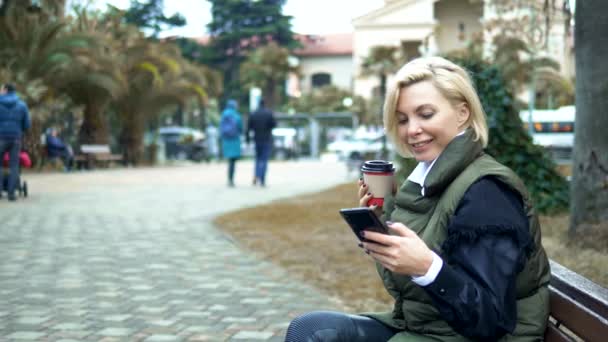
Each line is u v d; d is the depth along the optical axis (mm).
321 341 2227
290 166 30625
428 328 2121
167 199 13453
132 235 8773
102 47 25406
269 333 4621
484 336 1879
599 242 6168
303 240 8398
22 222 9797
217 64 76188
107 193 14781
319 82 77875
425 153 2143
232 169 17000
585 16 6594
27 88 22547
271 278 6336
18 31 23438
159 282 6129
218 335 4562
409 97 2139
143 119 30219
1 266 6711
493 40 14750
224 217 10492
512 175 2027
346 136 44219
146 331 4637
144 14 71500
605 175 6434
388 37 53125
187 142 39531
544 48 11961
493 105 9156
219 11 75125
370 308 5309
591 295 1929
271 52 61469
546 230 7406
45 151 24609
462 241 1935
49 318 4934
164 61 28984
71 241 8227
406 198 2172
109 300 5469
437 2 52656
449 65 2156
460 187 2023
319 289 5922
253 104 44625
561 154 18969
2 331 4598
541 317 2053
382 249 1863
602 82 6410
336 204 12281
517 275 2002
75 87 25516
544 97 31922
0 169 13023
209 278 6316
